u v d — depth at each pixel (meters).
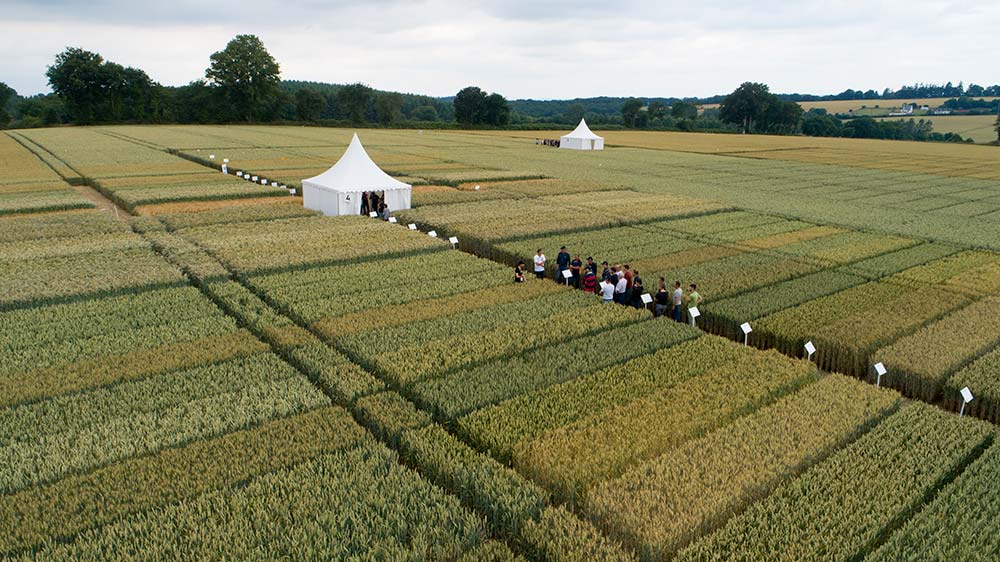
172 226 38.47
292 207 45.12
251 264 29.45
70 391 17.23
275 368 18.86
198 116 158.88
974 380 19.12
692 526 12.13
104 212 42.69
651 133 171.88
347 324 22.64
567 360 20.02
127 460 13.98
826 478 13.80
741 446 15.05
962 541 11.87
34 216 41.12
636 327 22.86
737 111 192.00
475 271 30.00
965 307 26.09
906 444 15.24
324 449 14.60
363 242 34.19
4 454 14.06
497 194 52.47
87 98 147.75
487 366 19.42
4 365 18.62
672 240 37.56
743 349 21.06
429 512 12.32
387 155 86.81
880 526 12.35
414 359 19.64
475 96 179.75
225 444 14.61
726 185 65.19
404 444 15.14
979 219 48.28
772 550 11.49
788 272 30.80
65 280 26.44
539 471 14.05
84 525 11.82
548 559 11.60
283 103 169.00
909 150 125.88
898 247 36.91
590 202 49.28
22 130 126.62
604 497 12.98
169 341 20.84
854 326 23.33
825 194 60.53
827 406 17.05
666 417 16.31
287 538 11.37
